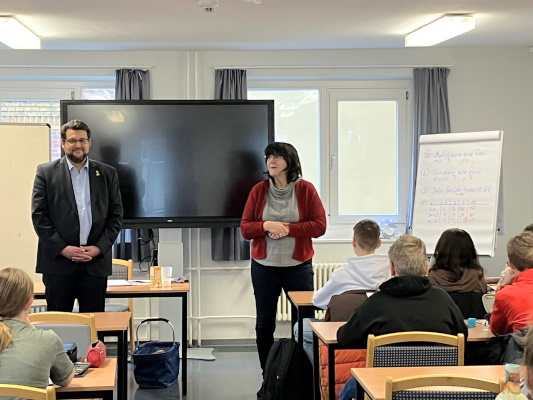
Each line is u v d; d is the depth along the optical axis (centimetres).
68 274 405
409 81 627
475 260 366
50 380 242
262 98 625
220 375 514
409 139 627
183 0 429
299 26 512
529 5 451
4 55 591
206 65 602
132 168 571
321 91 623
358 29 525
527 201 620
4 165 507
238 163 577
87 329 302
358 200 630
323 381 354
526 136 619
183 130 574
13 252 506
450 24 483
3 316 239
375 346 263
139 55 597
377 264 364
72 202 408
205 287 610
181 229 587
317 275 602
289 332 618
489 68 614
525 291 302
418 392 204
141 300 604
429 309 286
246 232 462
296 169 465
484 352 303
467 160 511
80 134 409
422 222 522
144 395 464
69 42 563
